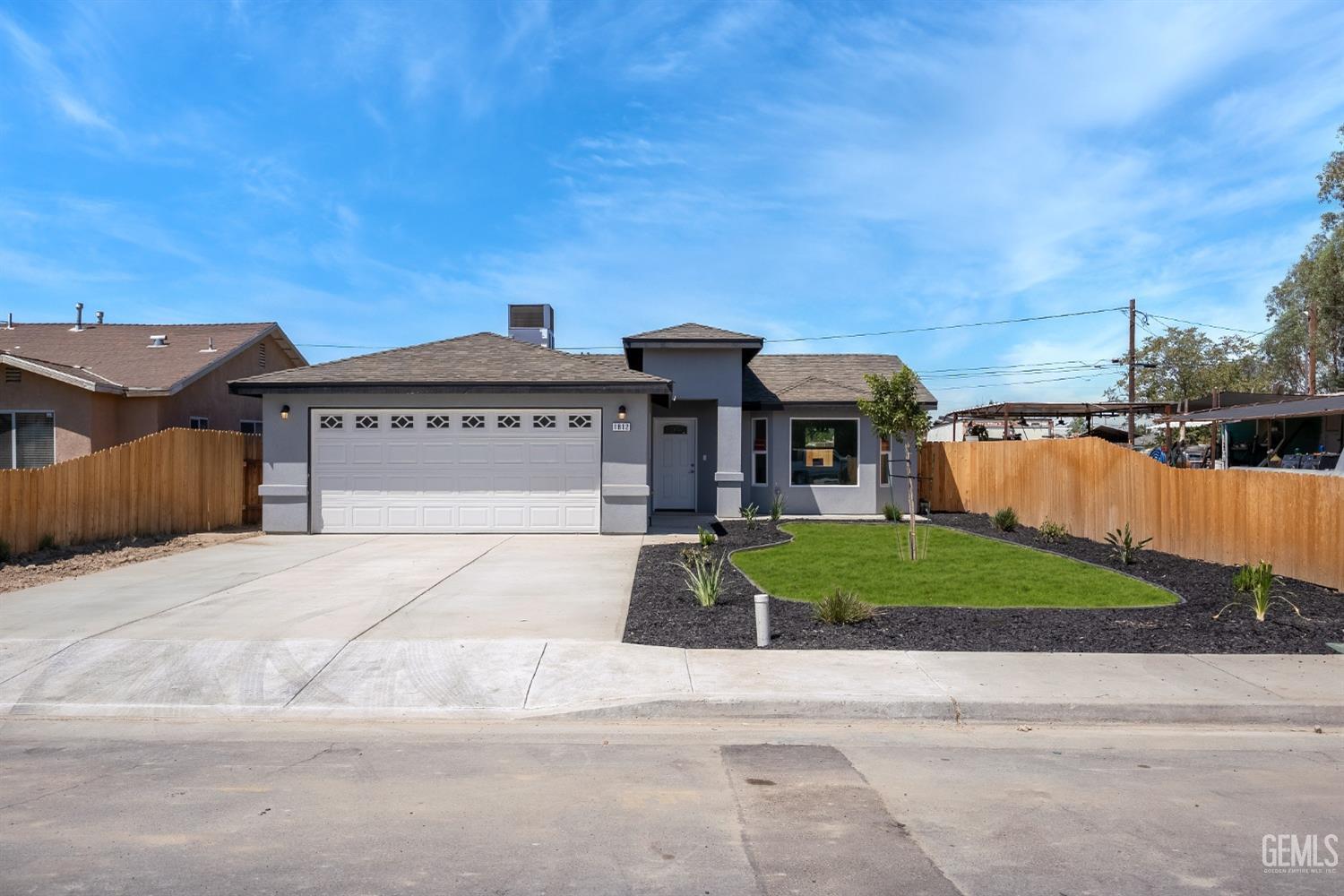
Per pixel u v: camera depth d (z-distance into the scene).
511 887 3.81
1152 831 4.44
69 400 19.19
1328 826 4.52
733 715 6.52
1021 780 5.20
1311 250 35.81
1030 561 12.91
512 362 17.22
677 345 18.80
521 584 11.09
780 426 20.83
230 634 8.39
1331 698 6.58
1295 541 11.17
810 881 3.88
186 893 3.75
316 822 4.55
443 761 5.55
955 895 3.75
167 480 16.31
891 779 5.23
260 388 16.03
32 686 7.01
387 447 16.44
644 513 16.28
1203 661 7.55
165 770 5.38
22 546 13.16
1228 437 28.86
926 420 12.77
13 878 3.88
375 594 10.41
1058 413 27.25
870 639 8.25
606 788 5.07
